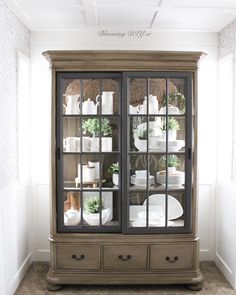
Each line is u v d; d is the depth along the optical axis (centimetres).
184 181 282
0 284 242
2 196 248
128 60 269
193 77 275
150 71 272
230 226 294
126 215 278
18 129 289
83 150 282
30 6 261
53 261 278
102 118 280
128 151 278
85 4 256
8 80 261
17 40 284
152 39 324
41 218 333
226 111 320
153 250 277
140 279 276
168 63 271
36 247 335
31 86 324
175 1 252
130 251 277
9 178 265
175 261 279
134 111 279
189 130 276
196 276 279
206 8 265
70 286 287
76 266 277
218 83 326
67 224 284
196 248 279
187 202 280
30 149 328
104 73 273
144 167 283
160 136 281
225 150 321
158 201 285
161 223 284
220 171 324
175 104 280
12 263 272
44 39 322
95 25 310
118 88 278
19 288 283
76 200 287
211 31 323
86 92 280
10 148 267
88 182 284
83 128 281
